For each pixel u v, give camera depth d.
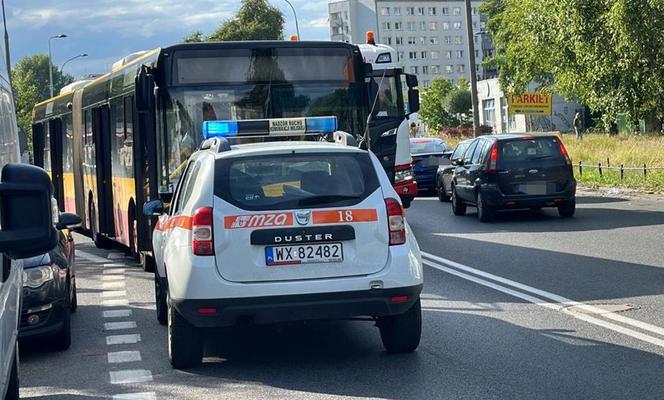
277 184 8.84
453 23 189.88
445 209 28.02
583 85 43.56
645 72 40.31
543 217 24.00
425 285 14.12
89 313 13.42
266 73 15.52
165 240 9.89
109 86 20.30
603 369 8.54
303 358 9.62
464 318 11.35
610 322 10.70
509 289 13.35
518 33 51.84
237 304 8.53
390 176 22.80
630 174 32.38
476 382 8.23
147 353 10.38
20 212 4.10
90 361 10.09
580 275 14.27
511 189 23.00
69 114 26.19
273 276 8.61
